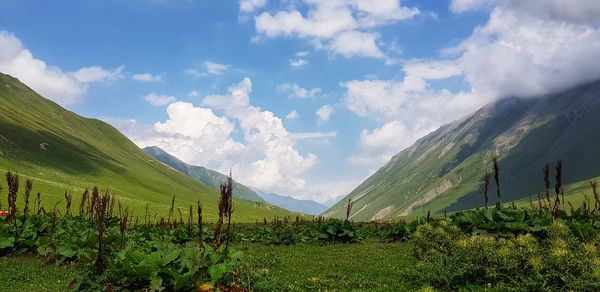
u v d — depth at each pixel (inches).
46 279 888.3
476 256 666.2
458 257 689.0
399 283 730.8
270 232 1637.6
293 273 891.4
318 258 1111.6
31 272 949.2
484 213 1003.3
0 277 898.7
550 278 581.9
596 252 643.5
